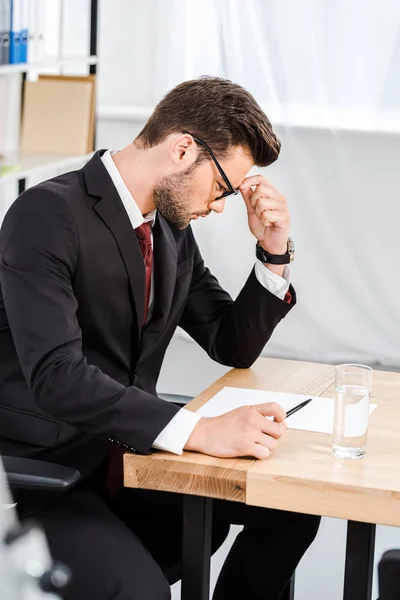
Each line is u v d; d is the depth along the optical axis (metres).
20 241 1.87
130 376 2.07
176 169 1.94
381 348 5.14
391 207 5.05
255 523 2.07
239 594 2.08
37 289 1.83
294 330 5.23
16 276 1.85
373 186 5.05
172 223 2.01
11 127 4.88
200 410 1.88
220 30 5.16
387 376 2.13
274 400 1.96
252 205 2.17
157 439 1.69
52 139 4.75
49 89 4.77
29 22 4.39
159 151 1.95
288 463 1.62
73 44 5.48
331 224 5.15
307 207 5.15
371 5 4.92
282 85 5.09
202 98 1.92
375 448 1.69
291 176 5.14
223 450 1.66
